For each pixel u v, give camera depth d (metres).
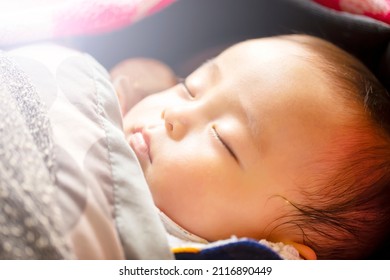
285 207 0.72
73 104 0.68
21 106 0.62
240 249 0.61
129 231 0.58
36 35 0.84
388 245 0.80
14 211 0.50
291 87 0.75
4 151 0.54
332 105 0.74
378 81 0.84
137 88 0.95
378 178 0.75
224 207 0.72
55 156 0.58
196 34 1.03
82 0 0.87
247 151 0.72
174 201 0.73
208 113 0.76
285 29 0.98
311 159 0.72
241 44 0.85
